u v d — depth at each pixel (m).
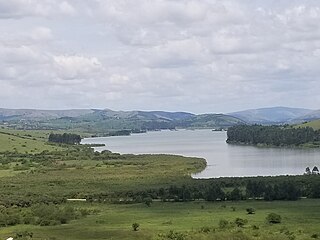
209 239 103.56
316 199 162.88
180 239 104.94
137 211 149.50
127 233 114.44
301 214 133.50
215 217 132.88
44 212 141.12
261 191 169.00
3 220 133.62
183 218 133.38
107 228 122.00
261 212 138.62
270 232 109.12
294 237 103.19
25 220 135.00
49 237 112.50
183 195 172.12
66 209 144.50
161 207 156.12
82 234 115.25
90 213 148.00
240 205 153.75
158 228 119.44
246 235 105.88
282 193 164.25
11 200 165.12
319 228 113.38
